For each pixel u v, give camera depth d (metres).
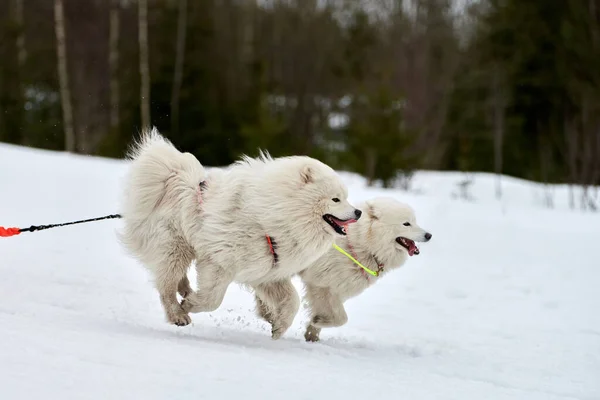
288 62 34.25
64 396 3.41
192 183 5.86
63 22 26.47
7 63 25.89
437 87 35.78
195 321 6.47
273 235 5.48
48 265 8.16
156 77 25.00
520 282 9.82
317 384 4.21
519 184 22.97
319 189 5.51
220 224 5.58
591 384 5.45
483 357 6.20
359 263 6.28
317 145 25.44
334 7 36.41
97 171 16.67
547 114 25.31
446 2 40.53
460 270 10.52
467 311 8.20
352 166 22.06
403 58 38.09
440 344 6.66
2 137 25.73
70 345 4.38
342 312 6.43
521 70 25.25
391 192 18.03
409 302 8.55
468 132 27.33
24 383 3.51
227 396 3.71
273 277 5.71
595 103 21.97
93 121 27.38
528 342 6.87
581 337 7.13
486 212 16.17
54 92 27.48
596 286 9.69
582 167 22.12
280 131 22.77
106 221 11.59
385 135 21.28
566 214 16.95
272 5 36.25
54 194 13.32
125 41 28.30
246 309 7.21
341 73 32.88
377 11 39.56
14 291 6.58
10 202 12.14
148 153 5.97
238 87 26.81
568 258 11.59
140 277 8.15
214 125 24.48
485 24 27.14
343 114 32.38
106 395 3.49
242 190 5.61
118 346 4.53
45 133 26.34
